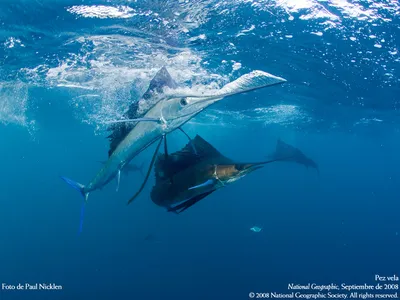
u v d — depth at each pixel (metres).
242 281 18.84
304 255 25.47
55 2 6.86
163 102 2.59
